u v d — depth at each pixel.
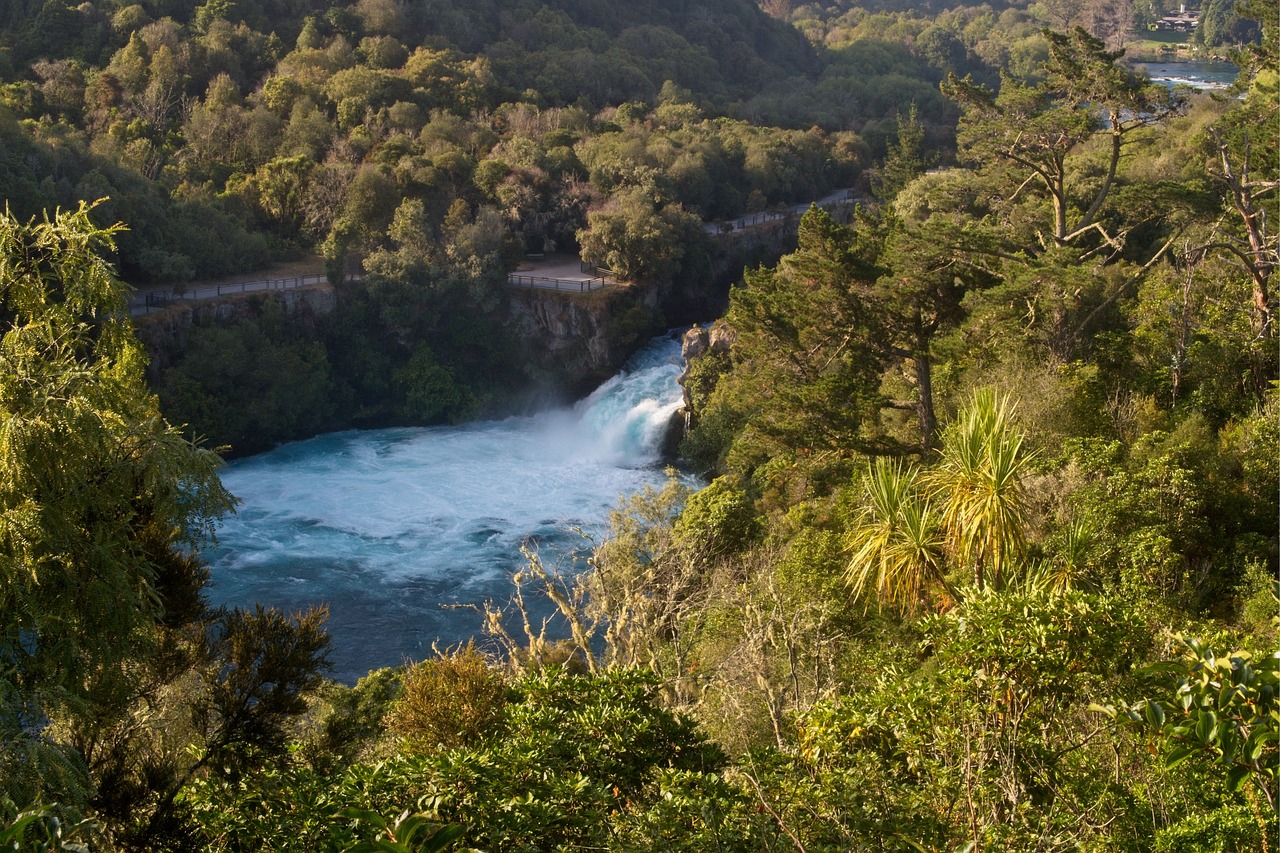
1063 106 37.53
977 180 43.84
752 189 93.25
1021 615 11.42
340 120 87.69
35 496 14.25
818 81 138.88
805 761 11.41
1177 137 59.12
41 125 71.06
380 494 52.91
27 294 16.08
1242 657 7.31
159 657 16.69
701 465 52.56
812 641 18.73
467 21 108.50
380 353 65.75
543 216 76.75
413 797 10.23
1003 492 17.12
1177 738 7.83
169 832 15.30
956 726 11.16
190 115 82.62
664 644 22.14
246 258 67.94
